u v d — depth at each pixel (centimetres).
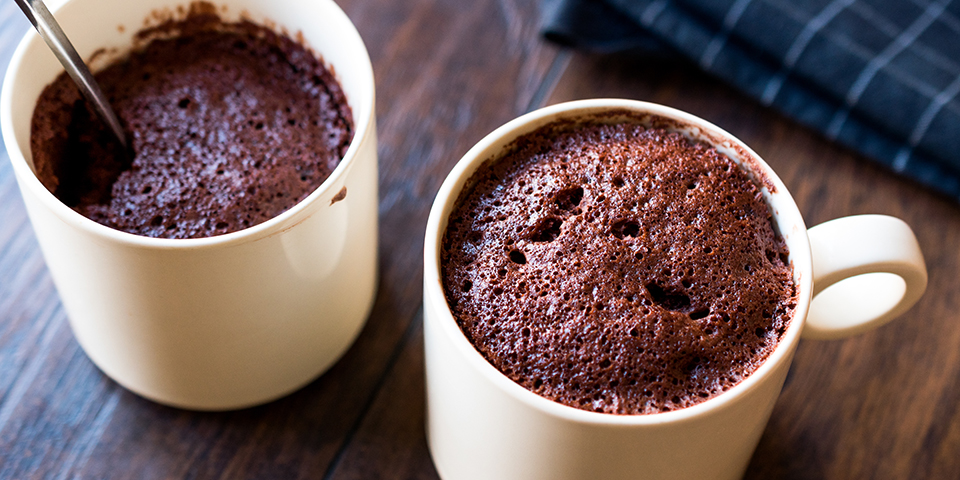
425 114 50
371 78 43
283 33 47
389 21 52
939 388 46
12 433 44
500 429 38
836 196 49
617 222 40
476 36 52
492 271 40
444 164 49
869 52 50
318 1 45
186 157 44
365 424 45
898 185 49
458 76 51
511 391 37
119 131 44
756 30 50
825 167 50
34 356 45
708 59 50
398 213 48
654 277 39
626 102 42
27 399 45
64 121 45
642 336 39
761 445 45
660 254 40
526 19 52
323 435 45
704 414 37
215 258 39
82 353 46
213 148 45
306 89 46
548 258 40
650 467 38
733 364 39
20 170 40
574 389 38
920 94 49
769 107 51
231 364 42
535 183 41
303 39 46
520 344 39
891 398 45
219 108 46
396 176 49
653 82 51
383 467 44
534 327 39
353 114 45
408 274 47
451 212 41
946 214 49
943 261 48
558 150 42
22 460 44
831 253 40
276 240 40
